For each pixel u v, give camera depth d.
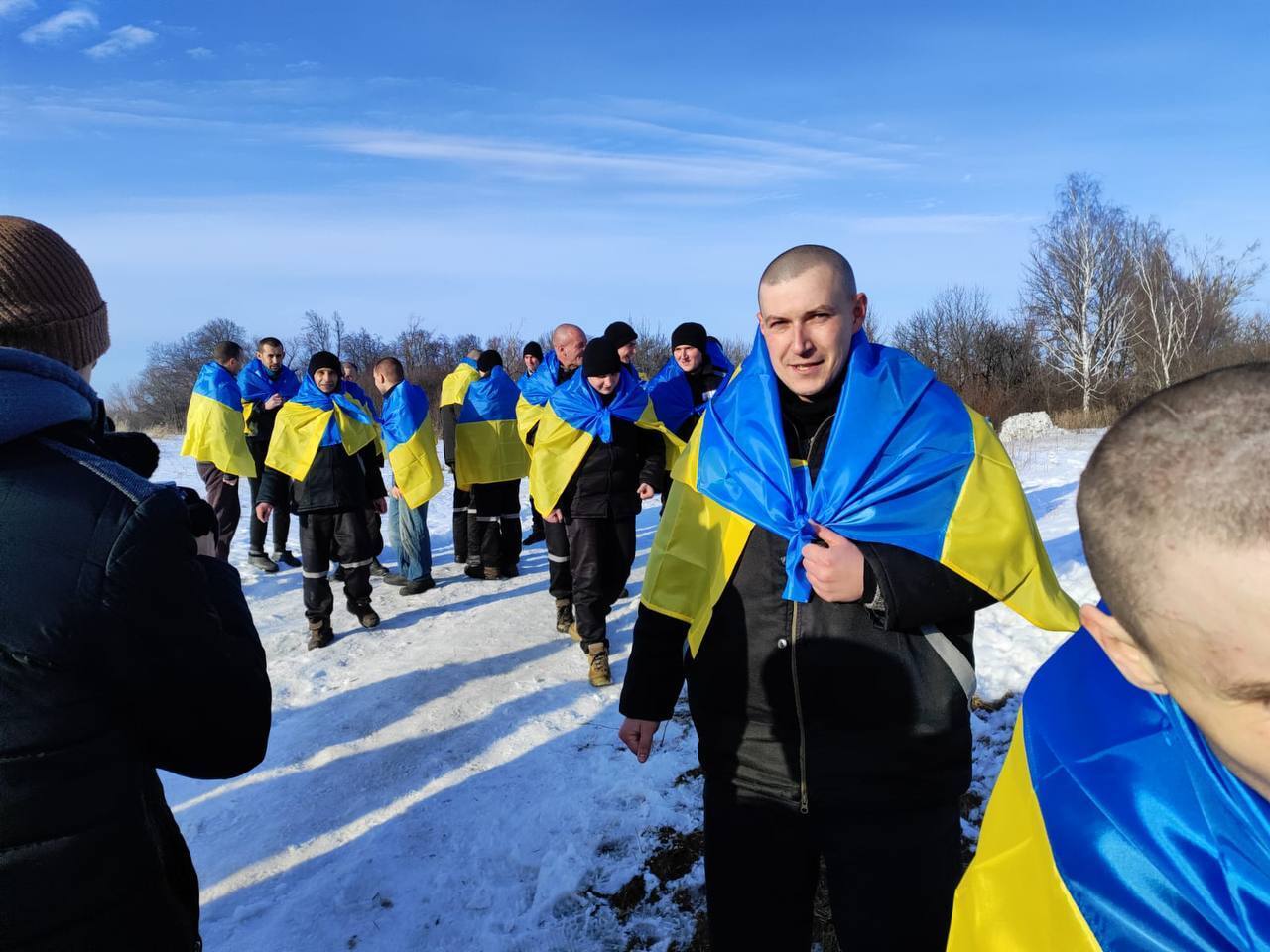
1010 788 1.20
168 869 1.49
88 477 1.35
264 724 1.55
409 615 7.18
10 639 1.23
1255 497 0.69
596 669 5.43
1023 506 1.99
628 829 3.75
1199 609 0.73
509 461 8.18
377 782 4.33
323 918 3.30
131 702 1.34
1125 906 0.95
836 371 2.09
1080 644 1.17
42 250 1.48
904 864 1.89
